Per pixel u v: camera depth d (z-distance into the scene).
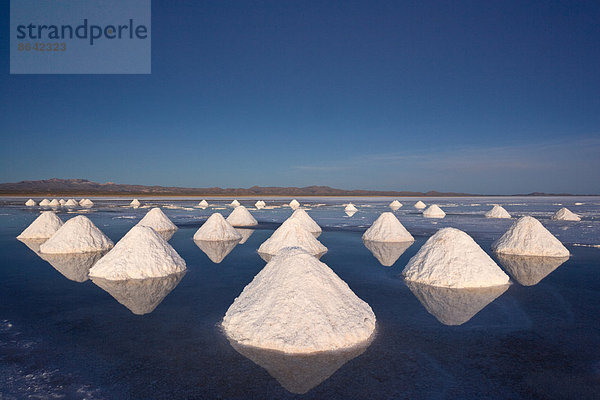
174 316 5.91
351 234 16.86
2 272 9.06
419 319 5.84
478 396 3.67
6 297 6.95
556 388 3.84
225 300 6.76
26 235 15.14
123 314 6.00
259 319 5.21
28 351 4.64
